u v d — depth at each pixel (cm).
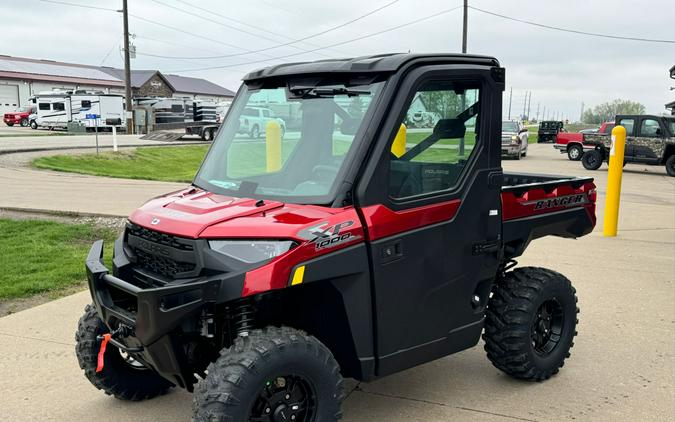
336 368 315
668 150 2323
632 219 1178
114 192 1442
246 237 303
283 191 345
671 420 391
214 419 281
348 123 341
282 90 375
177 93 8975
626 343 525
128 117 4319
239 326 320
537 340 446
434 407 408
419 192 356
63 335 539
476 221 384
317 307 339
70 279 720
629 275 739
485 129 385
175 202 358
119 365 403
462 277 381
